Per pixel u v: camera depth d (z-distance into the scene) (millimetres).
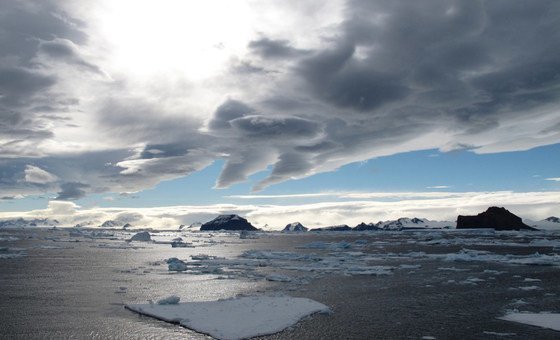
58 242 124188
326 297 33625
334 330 23906
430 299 32750
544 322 25422
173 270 51000
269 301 30281
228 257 74438
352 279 43688
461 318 26656
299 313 26938
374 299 32781
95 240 140875
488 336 22828
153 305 29047
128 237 170000
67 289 37281
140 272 49656
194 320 25172
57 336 22812
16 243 117125
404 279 43469
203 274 47844
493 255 67875
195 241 152875
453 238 155125
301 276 45906
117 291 36219
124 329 23938
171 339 22234
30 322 25531
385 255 75875
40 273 48625
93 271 50656
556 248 93375
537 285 39438
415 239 162000
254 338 22344
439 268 53062
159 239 168375
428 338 22562
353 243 129625
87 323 25172
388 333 23375
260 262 60875
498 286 38750
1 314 27469
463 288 37750
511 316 27031
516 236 172500
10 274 47688
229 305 29031
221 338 22125
